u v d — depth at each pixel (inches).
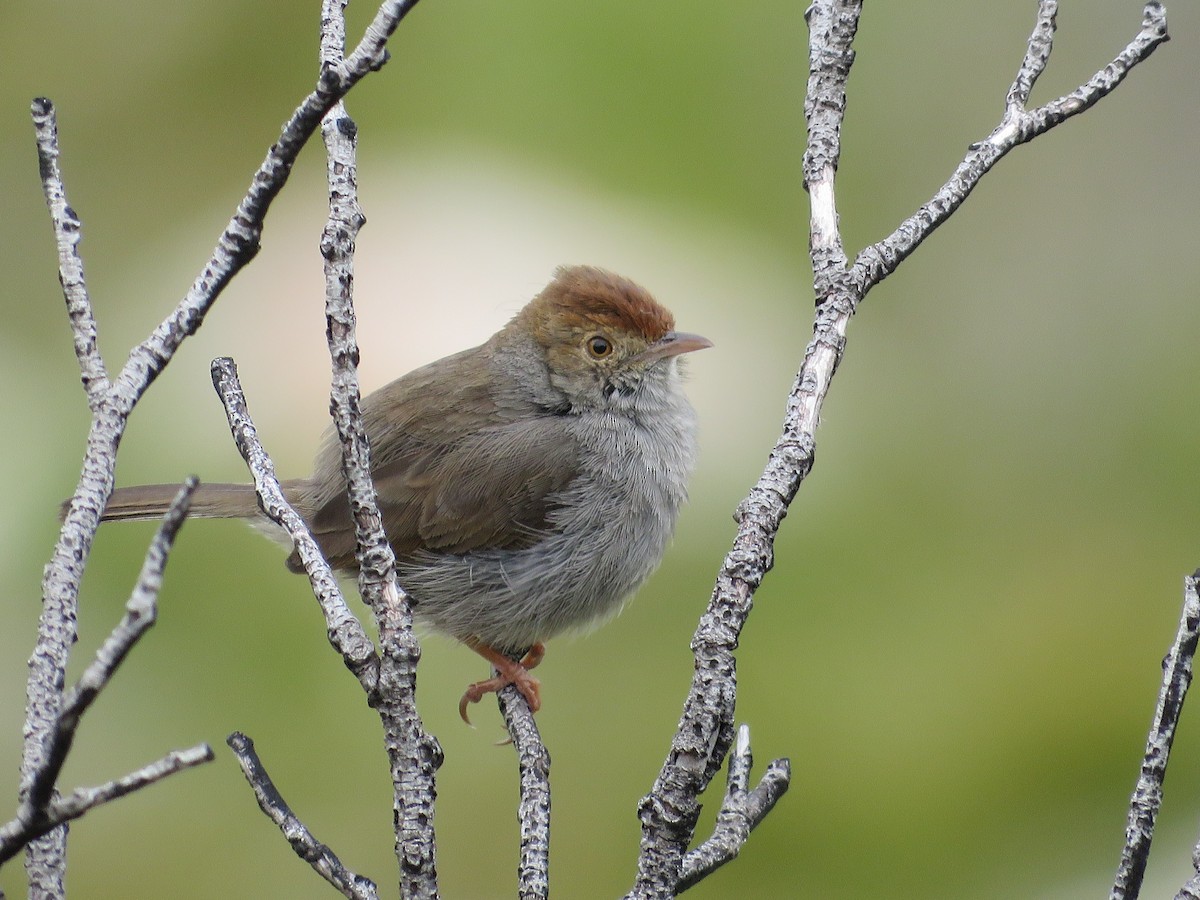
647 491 388.2
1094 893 398.0
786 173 518.0
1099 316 506.3
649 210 506.6
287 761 419.8
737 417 470.6
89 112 502.9
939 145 528.7
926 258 516.1
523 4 520.1
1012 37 531.2
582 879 422.3
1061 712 434.6
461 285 478.9
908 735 434.0
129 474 436.5
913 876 417.4
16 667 394.9
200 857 410.3
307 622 434.0
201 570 434.9
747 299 491.5
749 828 193.5
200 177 500.4
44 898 163.9
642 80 521.3
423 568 385.4
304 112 172.4
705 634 182.5
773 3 527.8
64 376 456.8
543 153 513.0
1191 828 395.9
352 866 409.4
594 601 392.5
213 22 504.7
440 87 514.9
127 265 490.0
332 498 380.5
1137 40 235.5
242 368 458.0
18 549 408.2
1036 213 521.3
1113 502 478.6
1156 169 520.1
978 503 480.4
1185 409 486.9
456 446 389.4
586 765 437.7
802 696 445.4
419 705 441.1
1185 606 180.9
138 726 416.5
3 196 495.8
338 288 185.3
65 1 501.4
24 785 156.6
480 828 426.0
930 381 502.6
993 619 454.9
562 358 391.5
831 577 466.6
